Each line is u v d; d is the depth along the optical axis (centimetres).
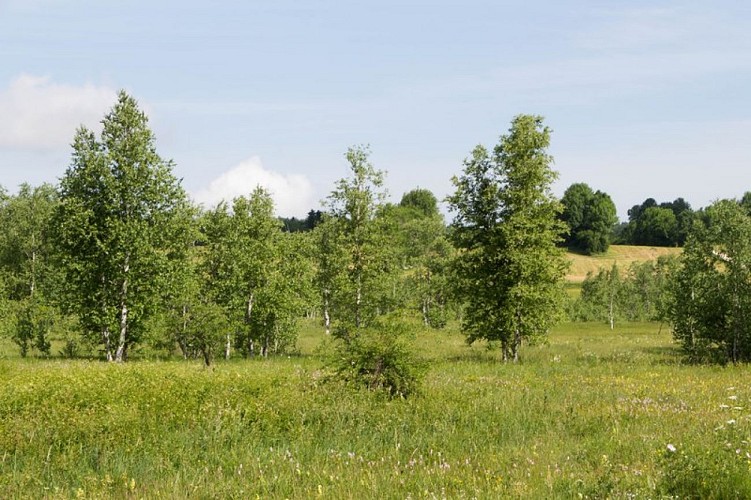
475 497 688
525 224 2770
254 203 3866
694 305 2831
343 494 709
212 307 2891
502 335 2866
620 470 785
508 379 1908
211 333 2764
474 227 2967
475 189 2961
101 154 2973
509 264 2870
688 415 1195
